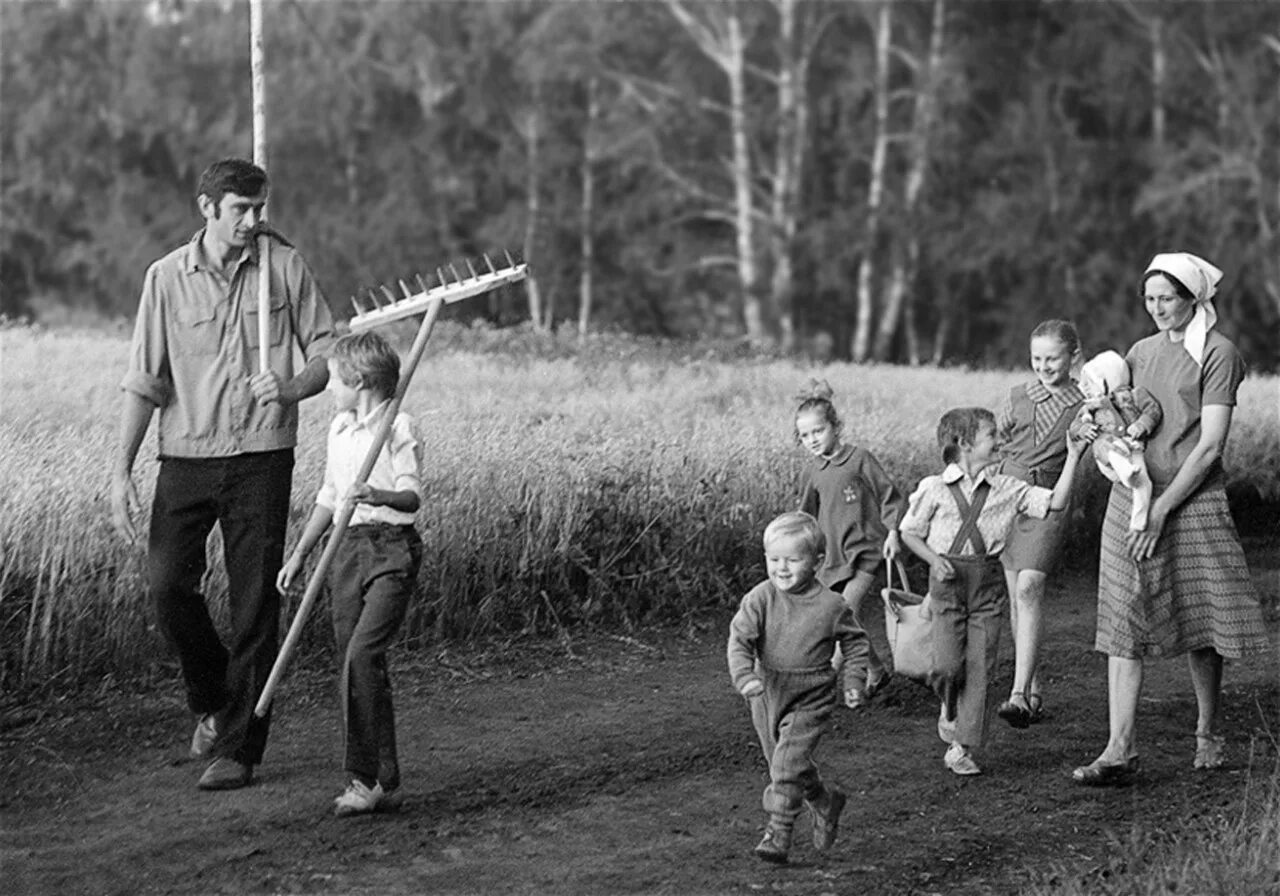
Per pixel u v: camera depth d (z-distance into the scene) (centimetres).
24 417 1258
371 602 714
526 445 1141
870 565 901
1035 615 862
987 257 4659
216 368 746
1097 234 4753
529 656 979
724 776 780
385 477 724
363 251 4838
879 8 4859
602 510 1096
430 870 657
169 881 647
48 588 883
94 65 5394
